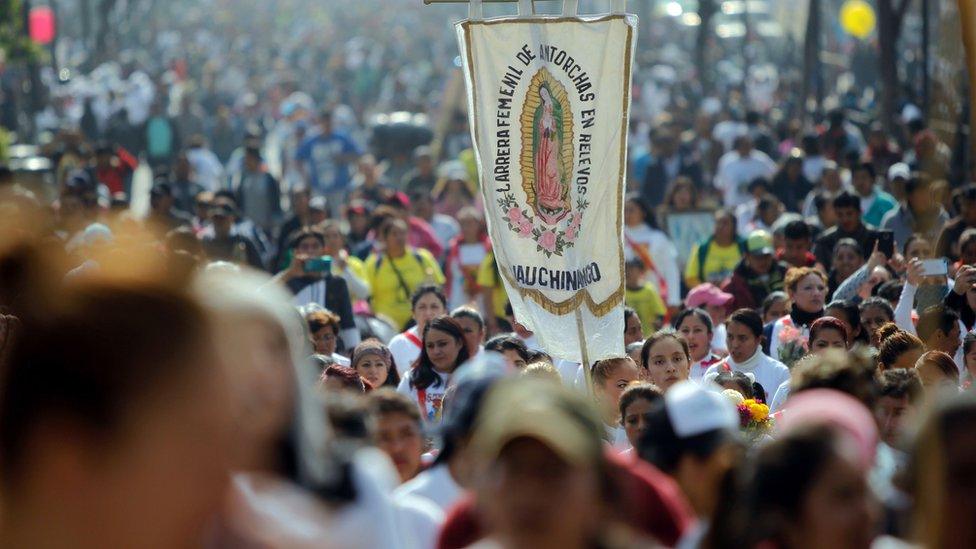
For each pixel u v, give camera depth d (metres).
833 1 114.31
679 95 98.56
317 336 25.69
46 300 5.48
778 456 9.11
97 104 92.38
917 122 55.12
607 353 20.67
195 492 5.52
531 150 20.67
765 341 26.98
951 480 8.46
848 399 11.24
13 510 5.45
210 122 91.06
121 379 5.37
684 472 11.27
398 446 14.09
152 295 5.49
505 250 20.88
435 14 181.62
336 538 7.84
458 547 10.81
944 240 31.62
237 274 8.16
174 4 181.00
